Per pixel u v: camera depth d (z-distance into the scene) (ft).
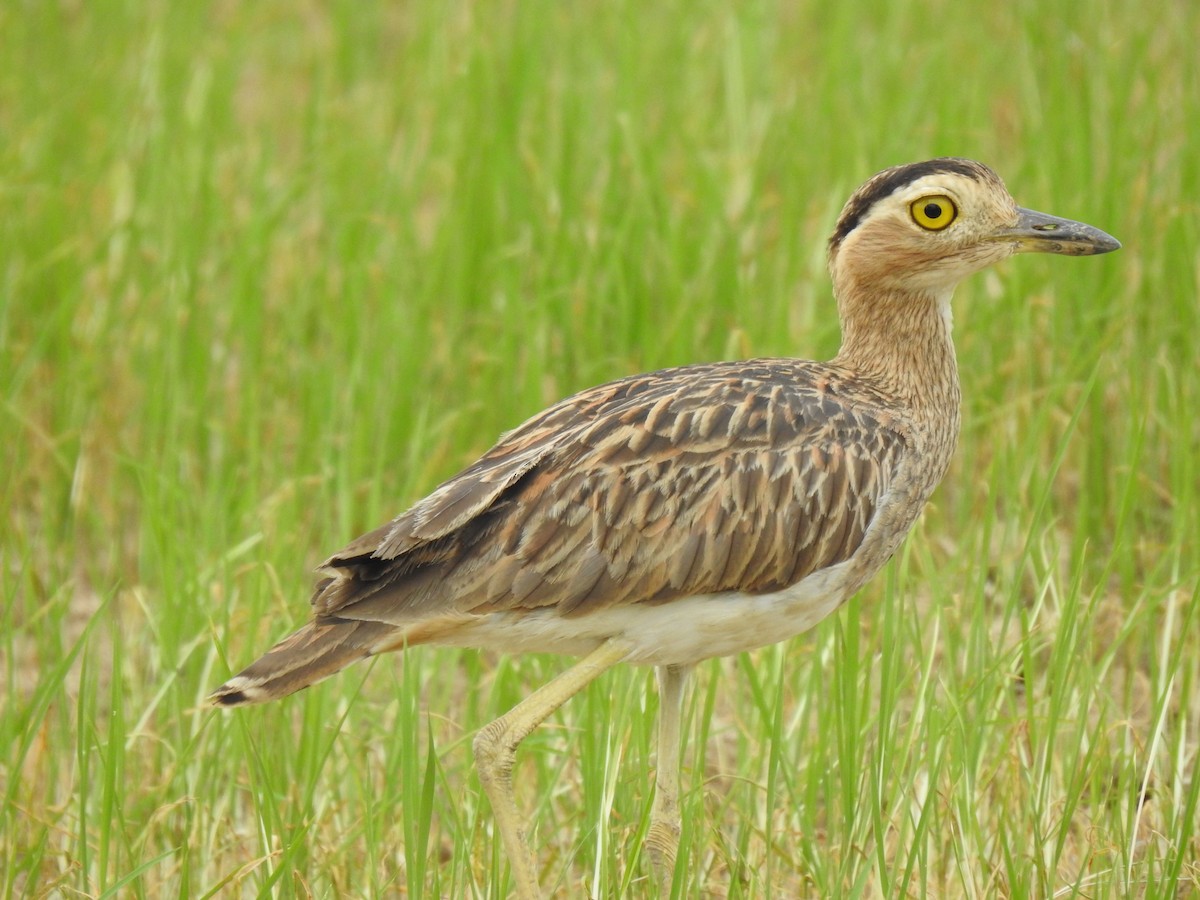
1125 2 56.13
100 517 43.91
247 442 43.83
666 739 30.91
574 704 34.30
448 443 43.65
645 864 31.17
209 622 33.06
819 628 34.30
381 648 28.25
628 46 54.60
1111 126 47.88
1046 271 45.57
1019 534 39.65
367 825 29.55
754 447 29.12
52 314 46.52
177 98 57.06
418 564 28.35
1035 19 54.75
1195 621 36.11
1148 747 32.86
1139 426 35.50
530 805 33.99
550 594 28.27
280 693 27.68
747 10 57.11
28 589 39.24
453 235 47.98
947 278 31.65
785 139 51.44
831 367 31.96
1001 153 54.03
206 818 32.63
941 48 55.72
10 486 40.81
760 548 28.89
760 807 33.53
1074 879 31.60
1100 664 33.88
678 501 28.58
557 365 45.55
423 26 61.57
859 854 30.48
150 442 43.52
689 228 47.93
